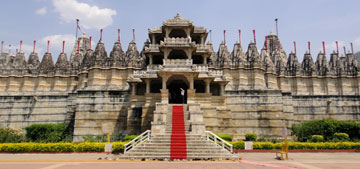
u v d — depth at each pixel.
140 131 39.69
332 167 20.25
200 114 32.19
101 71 48.41
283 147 26.05
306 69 55.38
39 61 58.66
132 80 41.47
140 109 40.50
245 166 20.25
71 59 65.25
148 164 21.16
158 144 26.39
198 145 26.41
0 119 51.88
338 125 41.78
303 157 27.78
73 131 46.84
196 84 43.84
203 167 19.45
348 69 54.88
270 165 20.95
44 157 26.89
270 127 45.50
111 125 44.72
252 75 49.00
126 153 25.20
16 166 20.45
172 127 30.86
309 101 52.03
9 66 56.81
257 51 51.53
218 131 39.31
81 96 45.72
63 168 18.92
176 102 43.69
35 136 45.16
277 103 46.50
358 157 28.42
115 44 50.75
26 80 54.25
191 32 45.72
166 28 43.94
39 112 51.94
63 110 51.75
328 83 53.53
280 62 54.56
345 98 52.34
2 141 40.84
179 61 40.25
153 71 41.84
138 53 52.19
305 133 42.19
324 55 56.12
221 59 49.69
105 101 45.59
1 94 53.44
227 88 47.62
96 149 29.41
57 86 53.44
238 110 46.34
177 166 19.91
